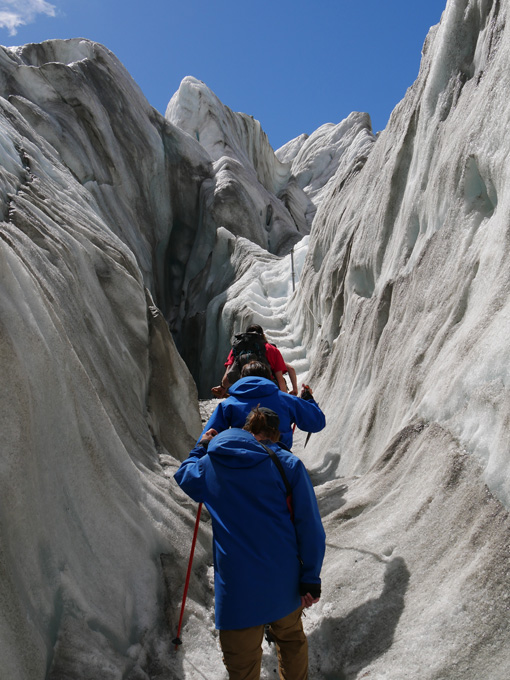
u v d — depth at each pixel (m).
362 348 6.63
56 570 2.81
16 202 5.15
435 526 3.27
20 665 2.33
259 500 2.55
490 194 4.59
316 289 10.19
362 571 3.37
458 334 4.25
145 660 3.01
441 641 2.65
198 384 14.32
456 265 4.79
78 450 3.34
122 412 4.81
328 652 3.05
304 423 3.49
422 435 4.02
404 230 6.34
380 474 4.25
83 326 4.71
